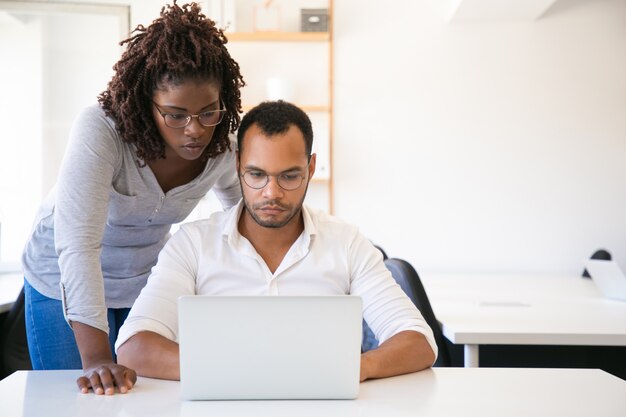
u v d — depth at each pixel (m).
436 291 3.39
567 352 2.71
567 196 4.75
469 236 4.73
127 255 1.89
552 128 4.73
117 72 1.59
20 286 3.49
